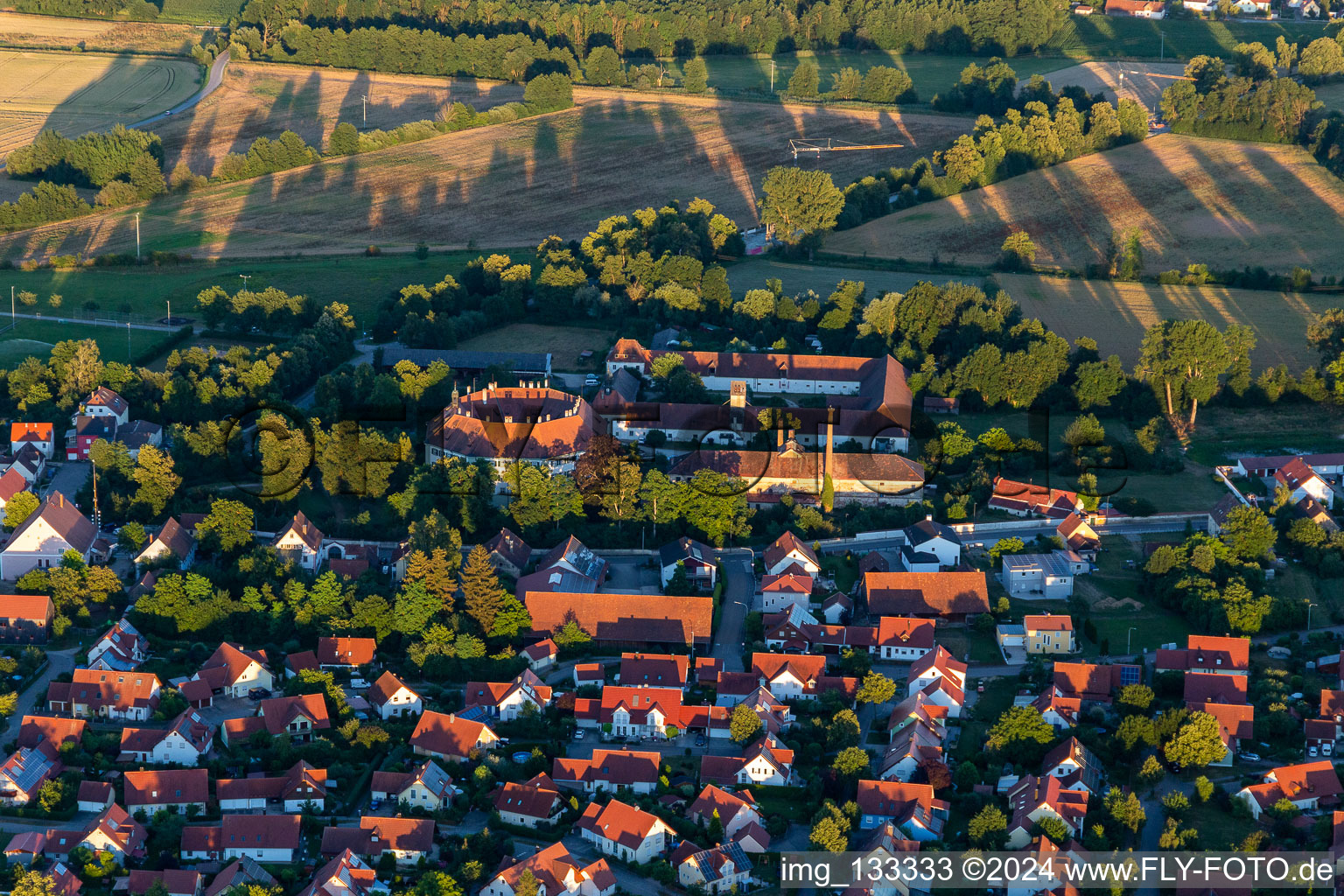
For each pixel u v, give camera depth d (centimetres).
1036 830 19025
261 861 18962
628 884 18738
